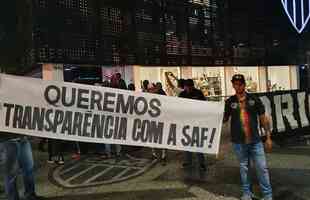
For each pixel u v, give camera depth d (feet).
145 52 56.44
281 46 81.61
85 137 21.20
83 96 21.17
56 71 44.52
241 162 20.43
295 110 35.99
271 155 30.42
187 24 63.87
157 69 58.03
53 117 20.84
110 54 51.26
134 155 33.99
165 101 21.75
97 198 21.94
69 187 24.58
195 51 65.16
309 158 29.17
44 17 43.65
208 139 21.99
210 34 68.23
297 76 83.30
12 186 20.13
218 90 68.08
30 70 27.35
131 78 53.93
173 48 61.21
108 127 21.40
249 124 20.07
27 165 21.15
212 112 21.93
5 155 19.98
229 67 70.59
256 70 75.56
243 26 74.79
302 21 83.46
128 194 22.44
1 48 42.06
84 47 48.06
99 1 49.96
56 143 31.76
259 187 22.48
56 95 20.88
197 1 65.82
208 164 28.58
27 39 42.68
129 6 54.13
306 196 20.89
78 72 47.11
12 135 20.35
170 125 21.80
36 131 20.58
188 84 27.71
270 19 79.61
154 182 24.70
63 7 45.60
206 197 21.24
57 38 44.80
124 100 21.50
